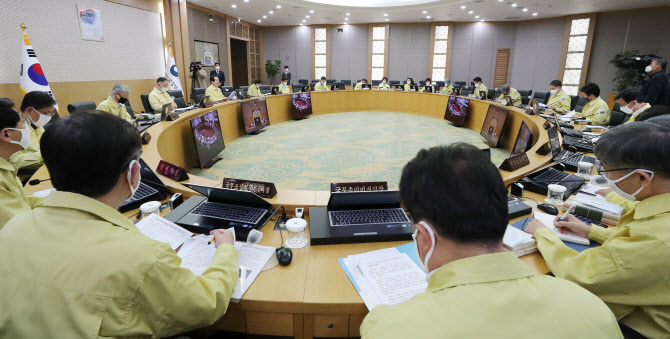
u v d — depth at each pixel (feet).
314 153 18.16
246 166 15.99
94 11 22.86
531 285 1.89
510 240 4.50
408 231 4.97
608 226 5.32
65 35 21.16
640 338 3.32
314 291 3.92
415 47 46.09
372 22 45.47
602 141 3.59
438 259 2.19
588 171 7.70
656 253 2.99
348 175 14.75
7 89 18.30
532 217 5.61
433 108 30.09
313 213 5.54
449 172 2.03
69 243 2.56
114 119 2.84
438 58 45.80
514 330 1.66
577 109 19.95
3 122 4.63
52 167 2.70
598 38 36.65
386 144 20.20
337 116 30.58
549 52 40.57
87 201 2.74
